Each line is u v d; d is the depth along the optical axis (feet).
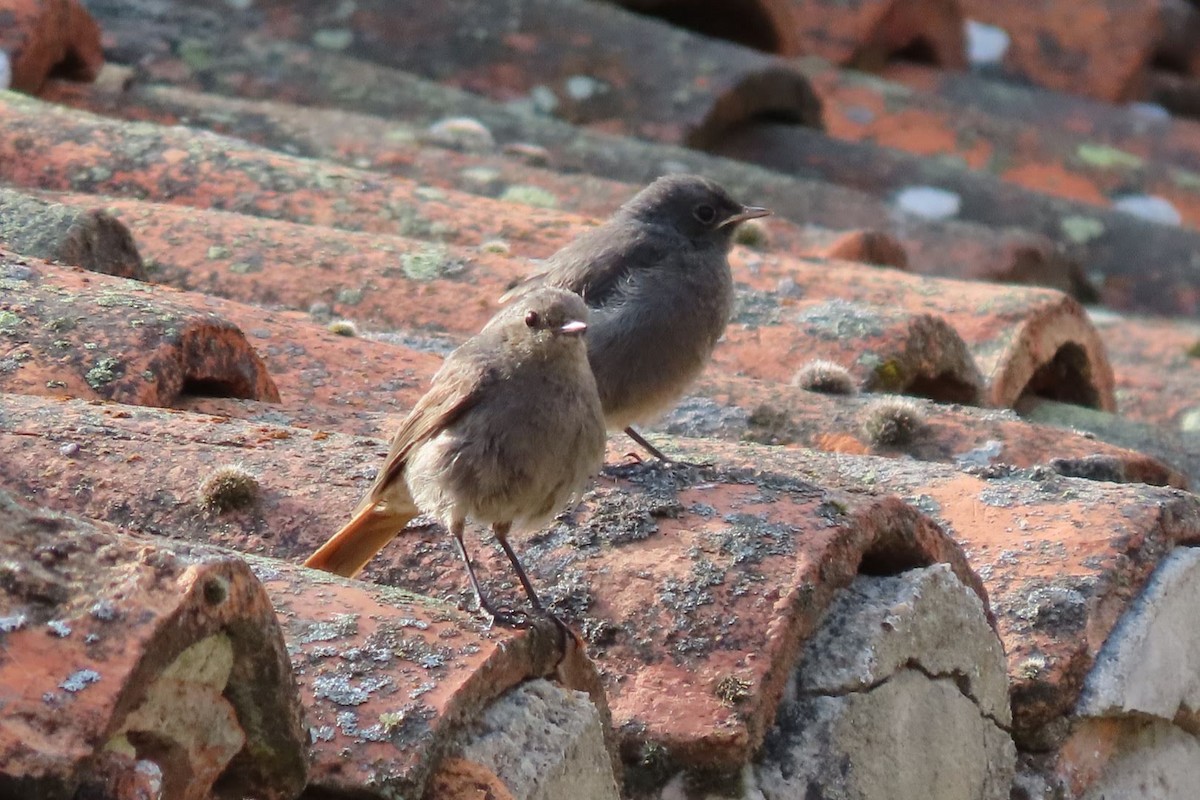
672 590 26.45
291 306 41.16
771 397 39.86
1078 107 82.48
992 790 28.94
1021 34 89.51
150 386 31.65
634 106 65.16
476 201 49.47
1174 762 32.19
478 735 21.88
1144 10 89.92
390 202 48.16
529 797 21.52
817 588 26.40
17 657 16.63
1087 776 30.14
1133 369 56.39
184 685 18.08
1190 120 88.63
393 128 56.54
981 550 31.35
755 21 77.61
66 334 32.12
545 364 28.07
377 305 41.75
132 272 39.06
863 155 67.87
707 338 39.40
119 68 58.08
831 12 83.41
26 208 38.19
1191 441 47.24
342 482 28.32
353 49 65.36
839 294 47.70
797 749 25.57
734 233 40.50
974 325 46.50
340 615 22.61
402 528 28.66
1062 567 30.60
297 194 47.11
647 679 25.52
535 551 28.12
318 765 20.58
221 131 54.19
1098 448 38.52
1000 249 59.82
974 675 28.40
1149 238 67.26
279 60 61.46
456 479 27.81
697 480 29.68
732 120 67.46
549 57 66.03
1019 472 33.86
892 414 38.11
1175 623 31.19
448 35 66.23
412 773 20.53
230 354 33.63
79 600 17.25
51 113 48.62
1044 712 29.32
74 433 28.63
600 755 23.06
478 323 41.29
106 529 18.24
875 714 26.40
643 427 39.88
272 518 27.32
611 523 28.27
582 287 38.86
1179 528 31.83
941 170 68.49
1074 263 63.82
